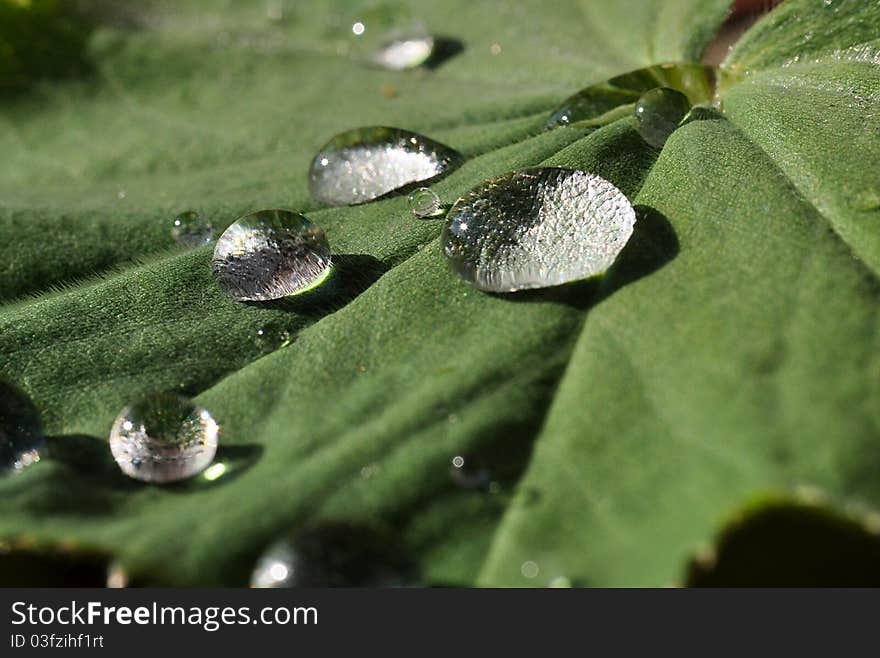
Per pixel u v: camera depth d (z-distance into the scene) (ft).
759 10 0.32
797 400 0.25
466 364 0.27
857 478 0.24
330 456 0.26
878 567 0.25
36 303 0.29
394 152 0.30
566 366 0.27
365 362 0.27
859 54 0.30
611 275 0.27
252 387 0.27
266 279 0.28
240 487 0.26
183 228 0.31
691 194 0.28
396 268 0.28
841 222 0.27
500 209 0.28
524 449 0.26
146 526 0.26
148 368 0.28
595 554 0.25
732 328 0.26
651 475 0.25
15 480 0.26
